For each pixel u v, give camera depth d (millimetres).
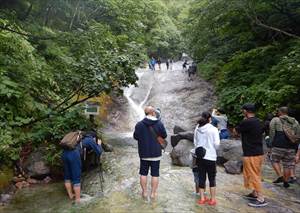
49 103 9391
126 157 8844
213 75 19219
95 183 6645
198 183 5762
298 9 11930
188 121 15508
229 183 6750
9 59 8719
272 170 7883
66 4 15664
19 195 6062
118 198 5727
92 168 7652
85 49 9578
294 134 6477
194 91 18859
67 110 8688
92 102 9375
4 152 6652
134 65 8750
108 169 7625
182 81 21703
